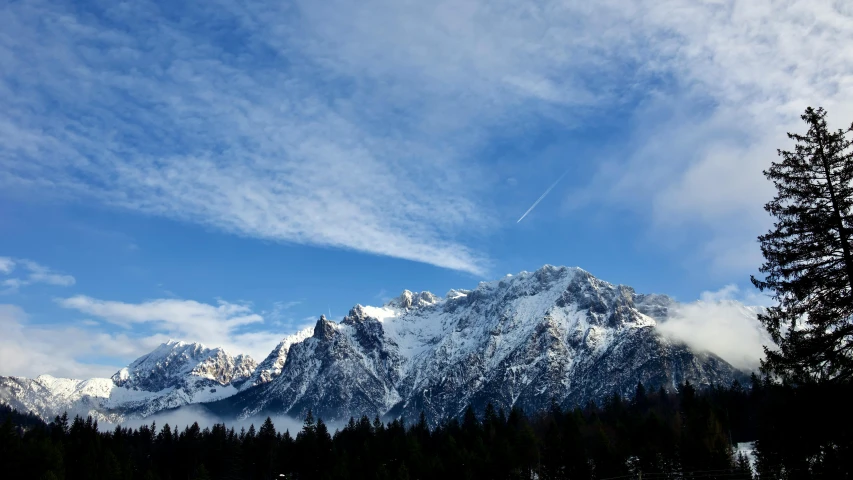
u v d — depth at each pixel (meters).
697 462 125.06
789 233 34.22
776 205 34.78
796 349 33.72
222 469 199.00
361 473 172.62
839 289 33.31
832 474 32.03
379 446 188.12
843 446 32.12
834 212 33.25
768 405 34.47
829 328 33.41
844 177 32.97
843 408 31.95
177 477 198.00
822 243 33.53
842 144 33.34
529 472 161.38
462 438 186.50
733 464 117.94
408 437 180.00
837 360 32.72
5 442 154.25
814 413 32.41
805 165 33.78
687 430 149.50
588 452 149.75
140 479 175.25
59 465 155.25
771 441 34.50
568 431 156.50
